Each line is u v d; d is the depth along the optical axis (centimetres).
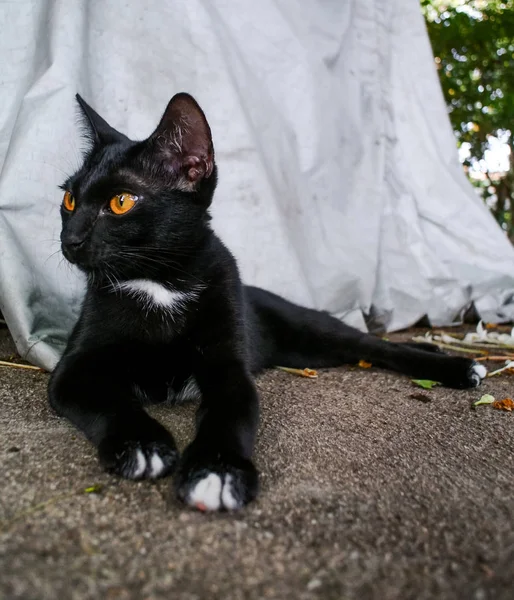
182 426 29
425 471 24
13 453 24
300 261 53
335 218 56
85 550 17
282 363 44
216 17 49
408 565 17
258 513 20
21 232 39
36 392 34
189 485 20
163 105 46
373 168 59
